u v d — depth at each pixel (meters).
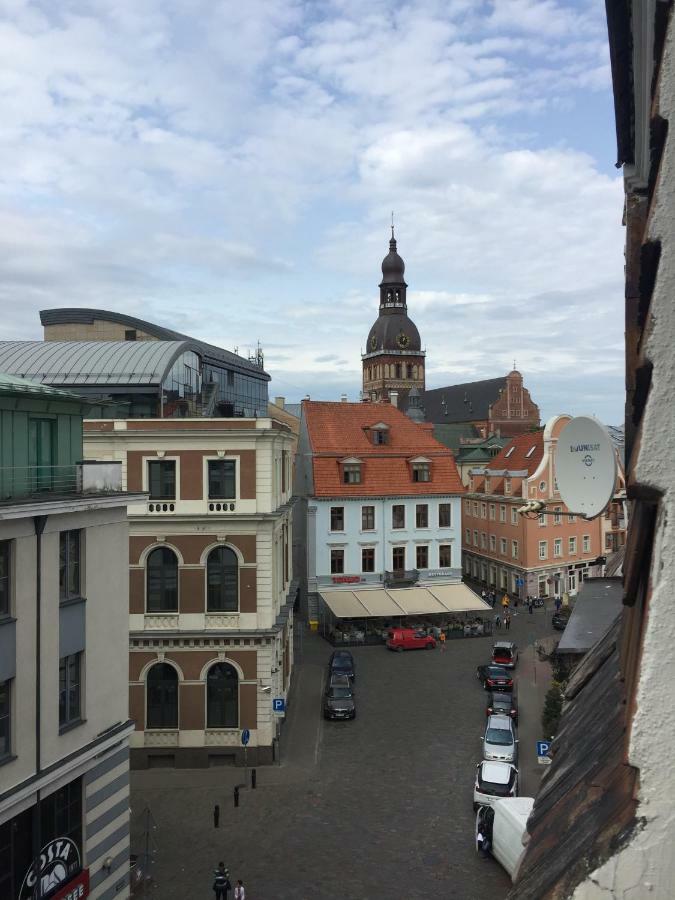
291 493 39.16
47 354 39.22
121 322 55.19
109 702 19.11
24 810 16.02
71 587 18.09
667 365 2.07
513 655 44.78
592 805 2.85
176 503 30.55
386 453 54.94
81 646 18.09
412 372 142.88
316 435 54.97
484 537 67.00
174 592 30.47
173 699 30.28
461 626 51.78
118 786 19.19
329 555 52.91
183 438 30.52
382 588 53.16
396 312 143.38
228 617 30.19
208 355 50.75
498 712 34.34
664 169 2.07
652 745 2.09
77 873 17.59
